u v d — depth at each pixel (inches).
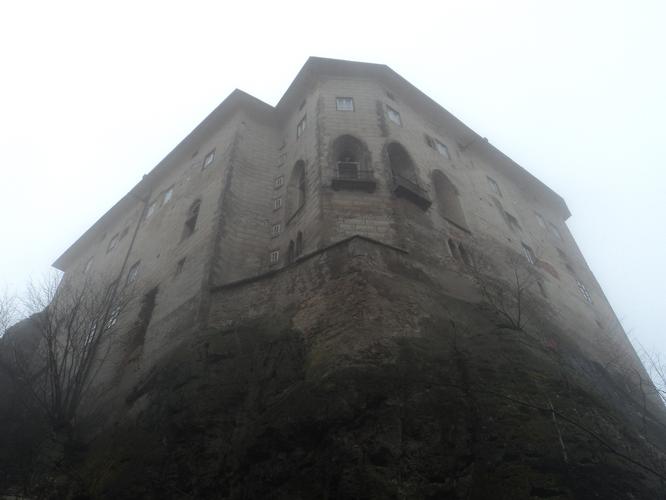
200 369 636.1
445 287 762.2
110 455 615.5
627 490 462.9
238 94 1241.4
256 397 576.4
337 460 449.4
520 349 647.1
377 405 497.7
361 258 677.9
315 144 983.6
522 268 1063.6
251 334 677.9
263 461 491.2
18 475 645.9
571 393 585.6
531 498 435.8
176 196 1229.1
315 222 829.2
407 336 597.0
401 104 1190.3
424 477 450.0
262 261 908.6
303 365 582.9
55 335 879.1
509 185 1423.5
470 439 490.9
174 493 516.1
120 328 968.9
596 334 1132.5
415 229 837.2
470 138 1355.8
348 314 605.0
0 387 817.5
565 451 479.8
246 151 1131.9
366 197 859.4
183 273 911.7
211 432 550.9
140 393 695.1
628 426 619.5
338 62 1167.0
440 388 535.8
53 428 714.8
